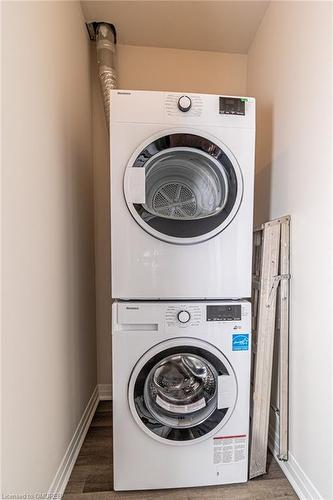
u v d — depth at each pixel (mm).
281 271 1399
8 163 850
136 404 1219
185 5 1722
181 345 1229
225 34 1963
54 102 1259
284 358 1386
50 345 1173
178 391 1339
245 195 1290
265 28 1770
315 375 1176
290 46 1422
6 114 840
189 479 1273
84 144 1823
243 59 2164
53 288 1220
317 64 1180
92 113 2057
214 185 1344
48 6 1186
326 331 1107
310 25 1231
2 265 813
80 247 1693
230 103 1273
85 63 1853
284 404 1379
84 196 1812
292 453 1336
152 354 1218
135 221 1227
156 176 1325
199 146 1258
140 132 1223
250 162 1292
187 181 1363
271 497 1253
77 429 1550
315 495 1157
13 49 883
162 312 1228
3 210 820
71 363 1467
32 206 1019
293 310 1357
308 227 1239
